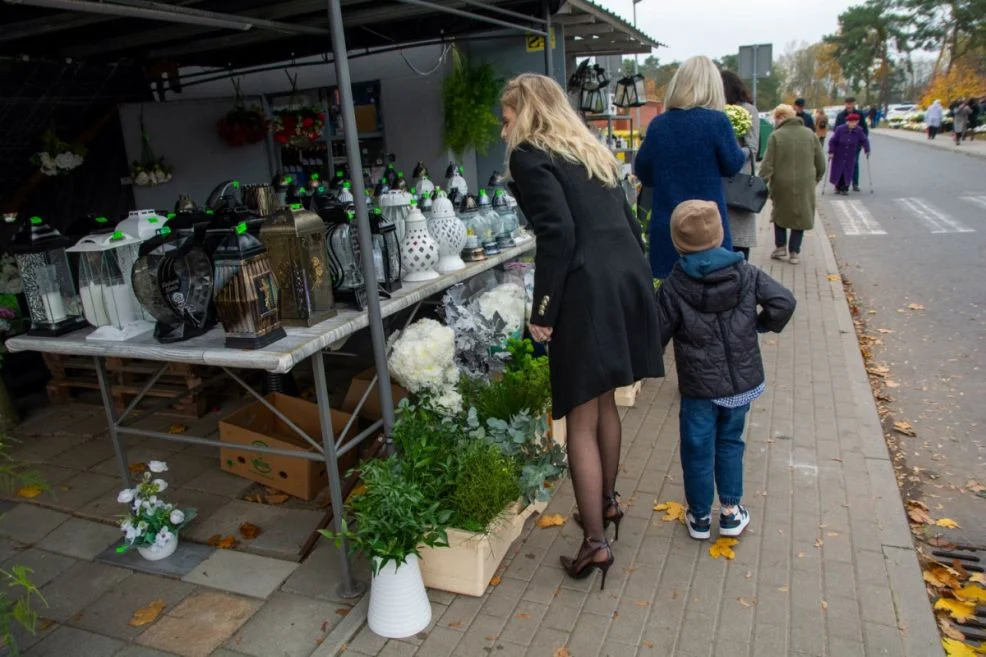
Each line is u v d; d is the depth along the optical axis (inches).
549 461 114.0
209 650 97.1
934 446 154.3
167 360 99.2
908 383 188.5
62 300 112.7
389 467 103.3
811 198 299.1
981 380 186.5
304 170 273.1
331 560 115.5
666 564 111.5
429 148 253.0
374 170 261.1
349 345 226.7
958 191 518.6
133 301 110.0
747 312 108.0
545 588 107.0
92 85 222.2
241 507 133.4
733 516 115.0
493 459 104.7
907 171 674.2
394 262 121.2
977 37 1951.3
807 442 148.9
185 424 171.9
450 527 101.1
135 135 238.2
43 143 221.8
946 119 1311.5
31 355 199.9
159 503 119.3
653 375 103.4
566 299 98.4
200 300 104.7
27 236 108.8
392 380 150.3
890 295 269.4
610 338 98.0
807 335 217.8
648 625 98.2
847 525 119.1
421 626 98.8
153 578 114.0
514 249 167.6
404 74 249.4
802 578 106.2
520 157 99.8
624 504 129.4
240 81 273.3
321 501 134.0
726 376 108.1
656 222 151.3
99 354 105.0
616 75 458.9
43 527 131.0
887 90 2615.7
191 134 247.1
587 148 101.8
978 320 232.5
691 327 107.7
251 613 104.2
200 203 252.4
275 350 93.7
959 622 98.2
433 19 212.4
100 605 108.1
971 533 121.4
